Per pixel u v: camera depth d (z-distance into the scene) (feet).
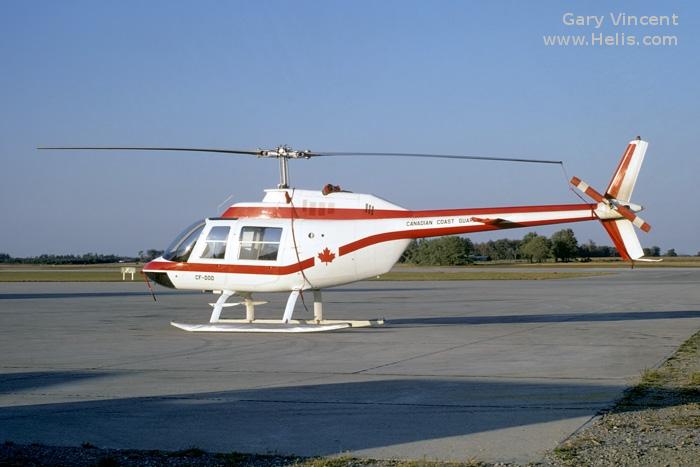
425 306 93.91
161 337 59.57
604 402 31.60
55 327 68.33
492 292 126.41
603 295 115.14
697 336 57.62
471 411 30.14
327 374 40.04
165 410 30.73
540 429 26.86
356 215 63.67
